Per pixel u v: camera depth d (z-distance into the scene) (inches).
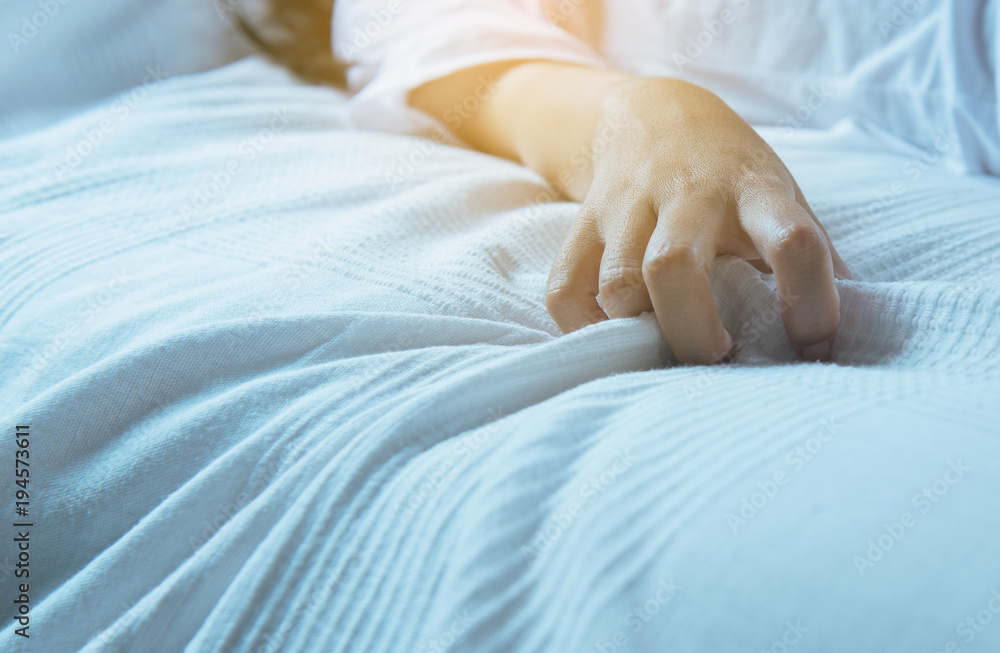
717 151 18.4
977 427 13.8
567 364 16.4
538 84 26.4
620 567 13.3
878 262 19.4
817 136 26.6
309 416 16.0
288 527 14.9
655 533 13.4
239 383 17.4
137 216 22.1
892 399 14.4
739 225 17.5
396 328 17.9
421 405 15.4
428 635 13.8
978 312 16.1
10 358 19.0
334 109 31.6
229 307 18.7
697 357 16.9
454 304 18.9
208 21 38.0
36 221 21.9
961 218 20.2
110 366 17.2
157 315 18.8
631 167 18.9
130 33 35.7
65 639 15.4
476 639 13.6
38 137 26.8
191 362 17.4
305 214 22.0
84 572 15.6
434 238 21.0
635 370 16.9
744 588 12.9
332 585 14.6
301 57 37.2
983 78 24.4
